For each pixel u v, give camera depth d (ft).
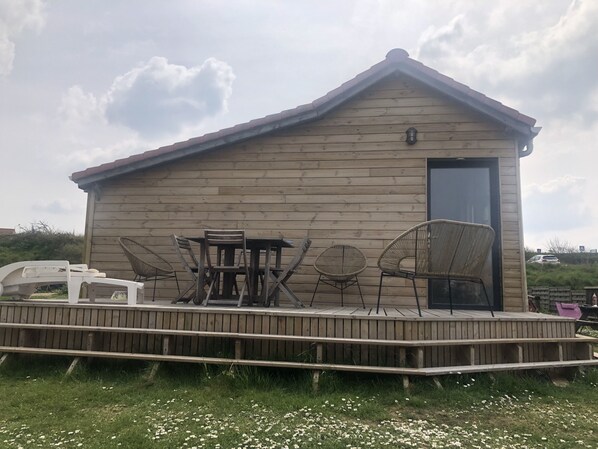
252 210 19.44
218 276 16.02
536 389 11.53
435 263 12.34
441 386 10.93
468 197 18.54
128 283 13.71
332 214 18.88
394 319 11.54
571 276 58.70
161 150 19.58
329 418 8.91
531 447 7.68
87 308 12.85
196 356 12.14
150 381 11.28
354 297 18.17
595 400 10.90
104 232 20.04
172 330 12.15
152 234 19.85
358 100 19.45
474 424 8.86
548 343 13.24
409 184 18.52
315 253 18.72
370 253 18.33
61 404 9.53
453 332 12.06
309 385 10.87
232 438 7.70
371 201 18.69
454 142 18.56
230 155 19.95
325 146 19.36
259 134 19.53
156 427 8.18
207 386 10.78
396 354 11.69
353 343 11.31
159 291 19.54
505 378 11.67
